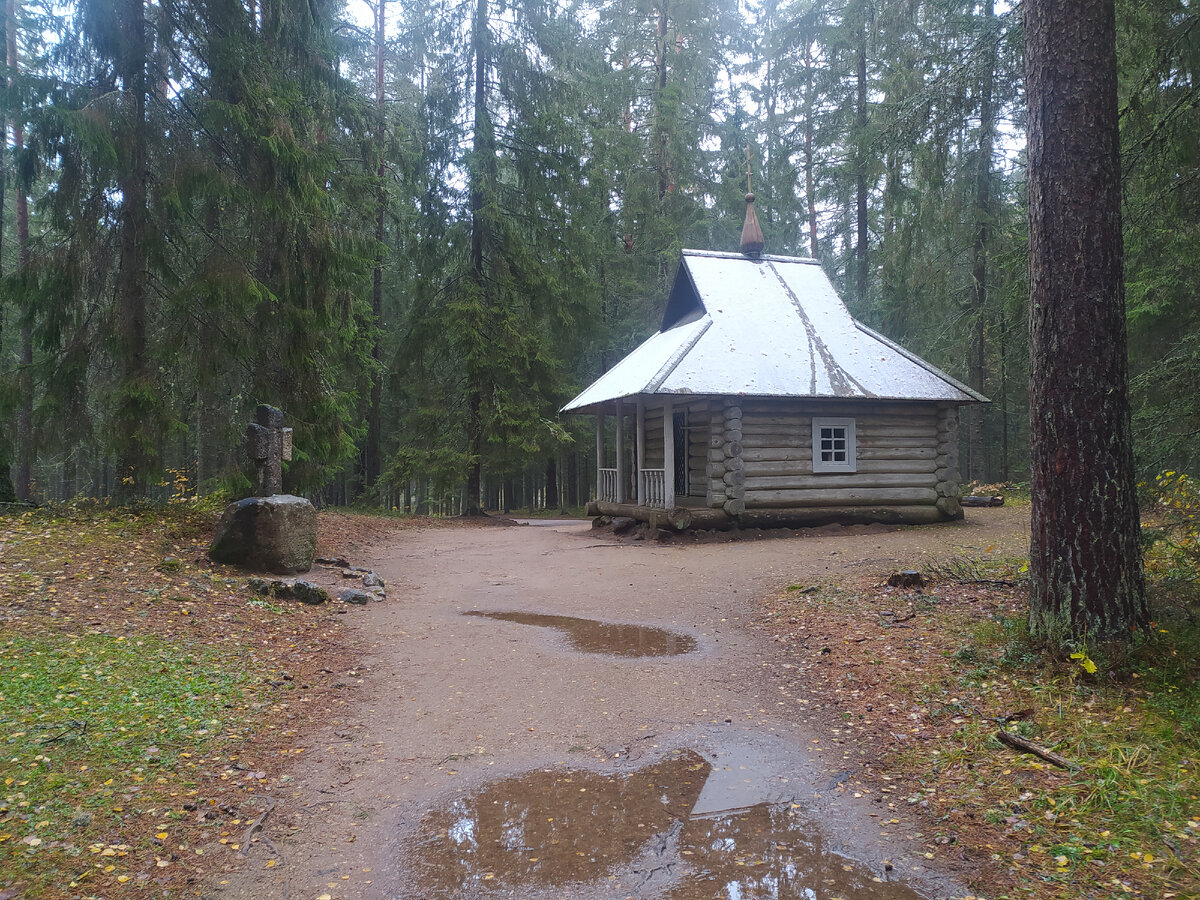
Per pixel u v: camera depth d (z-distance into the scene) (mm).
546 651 7125
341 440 13180
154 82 10820
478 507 21922
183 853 3467
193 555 9156
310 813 3990
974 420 23500
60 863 3242
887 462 15711
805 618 7789
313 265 12047
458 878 3387
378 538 15141
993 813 3812
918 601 7816
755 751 4820
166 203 10211
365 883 3332
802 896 3199
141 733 4562
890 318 24547
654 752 4828
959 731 4797
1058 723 4680
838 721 5258
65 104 9578
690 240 29297
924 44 18000
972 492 21547
